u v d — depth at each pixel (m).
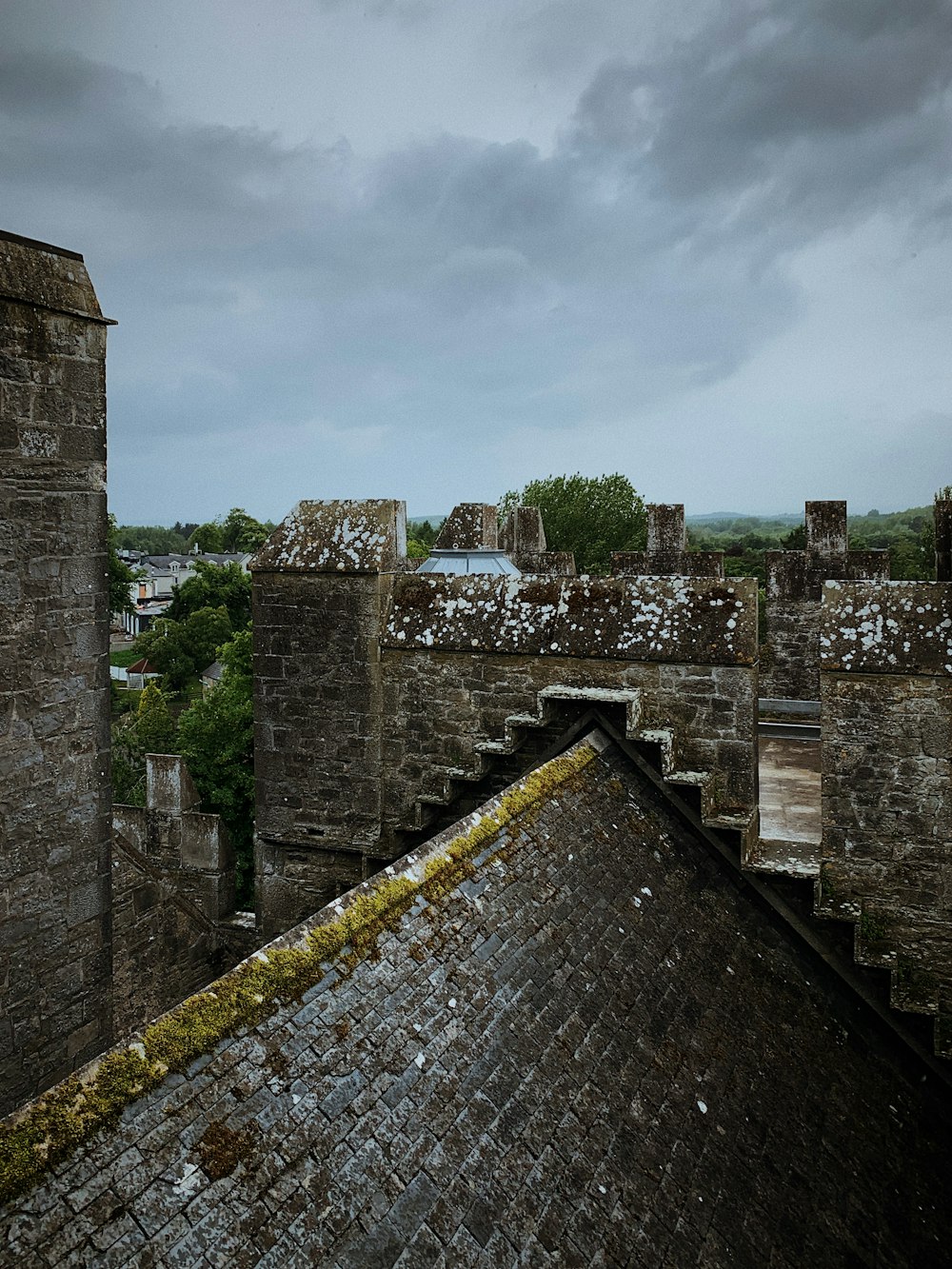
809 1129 5.96
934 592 7.71
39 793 6.60
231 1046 3.70
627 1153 4.61
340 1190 3.48
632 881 6.92
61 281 6.51
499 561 12.91
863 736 7.77
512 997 5.00
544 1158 4.23
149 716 33.81
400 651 9.62
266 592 10.07
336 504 10.09
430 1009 4.54
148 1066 3.41
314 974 4.25
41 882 6.66
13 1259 2.70
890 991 7.75
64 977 6.88
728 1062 5.90
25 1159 2.93
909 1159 6.57
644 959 6.18
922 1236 5.79
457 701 9.41
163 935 10.34
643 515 52.38
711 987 6.53
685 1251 4.32
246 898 20.84
